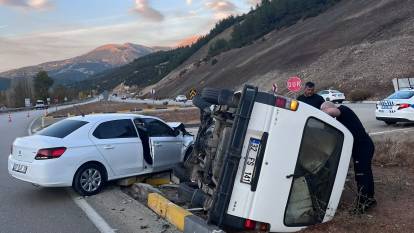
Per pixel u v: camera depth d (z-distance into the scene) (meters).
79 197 9.10
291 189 6.01
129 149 9.75
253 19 168.50
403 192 7.95
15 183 10.69
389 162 10.30
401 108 18.45
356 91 47.59
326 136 6.25
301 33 111.19
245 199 5.82
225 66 134.38
